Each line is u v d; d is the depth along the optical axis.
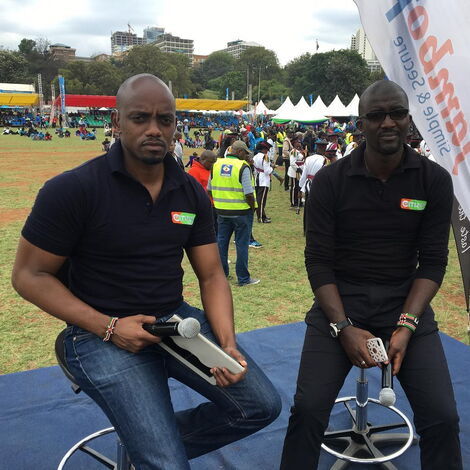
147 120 1.84
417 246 2.47
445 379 2.15
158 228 1.93
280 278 6.46
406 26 3.36
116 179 1.88
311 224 2.47
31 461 2.74
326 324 2.39
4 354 4.17
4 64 93.06
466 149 3.43
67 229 1.82
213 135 47.84
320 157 8.16
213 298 2.17
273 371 3.76
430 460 2.10
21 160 21.84
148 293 1.95
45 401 3.32
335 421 3.14
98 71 92.06
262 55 127.81
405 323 2.26
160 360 1.98
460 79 3.37
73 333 1.98
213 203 6.02
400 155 2.36
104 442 2.90
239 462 2.76
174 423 1.79
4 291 5.75
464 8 3.31
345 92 85.75
